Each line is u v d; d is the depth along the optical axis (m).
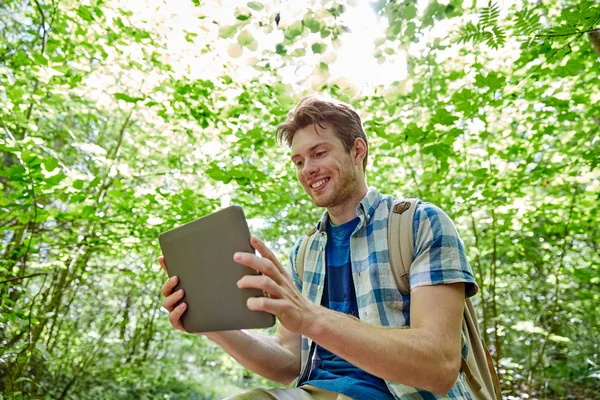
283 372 1.48
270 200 4.27
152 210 3.83
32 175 2.56
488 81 2.79
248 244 0.98
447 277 1.14
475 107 3.12
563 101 3.27
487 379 1.27
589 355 6.11
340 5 2.36
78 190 3.03
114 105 4.14
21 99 3.12
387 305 1.25
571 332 6.38
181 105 3.72
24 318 2.84
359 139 1.49
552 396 6.11
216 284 1.02
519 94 3.47
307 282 1.49
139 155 5.31
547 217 4.72
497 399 1.37
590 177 3.96
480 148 4.22
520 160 4.33
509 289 6.32
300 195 4.70
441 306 1.10
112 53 3.61
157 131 4.44
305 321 0.93
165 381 8.07
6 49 4.17
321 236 1.52
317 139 1.42
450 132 3.01
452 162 4.11
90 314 7.43
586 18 2.00
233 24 2.50
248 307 0.92
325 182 1.42
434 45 2.65
